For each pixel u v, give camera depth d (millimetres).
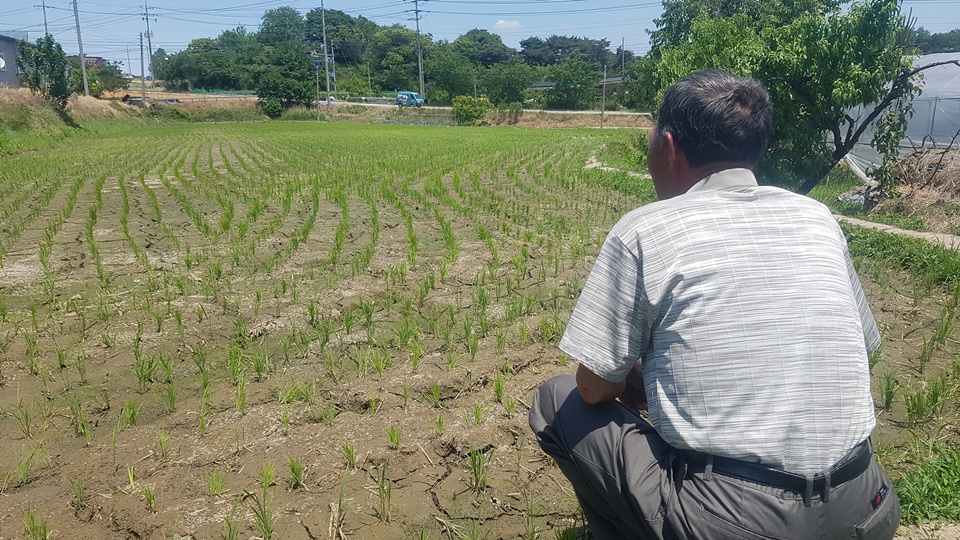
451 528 2826
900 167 10016
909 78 8328
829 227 1891
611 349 1912
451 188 12812
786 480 1726
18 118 29719
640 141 24656
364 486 3098
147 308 5332
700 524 1799
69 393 3959
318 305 5414
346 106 69312
